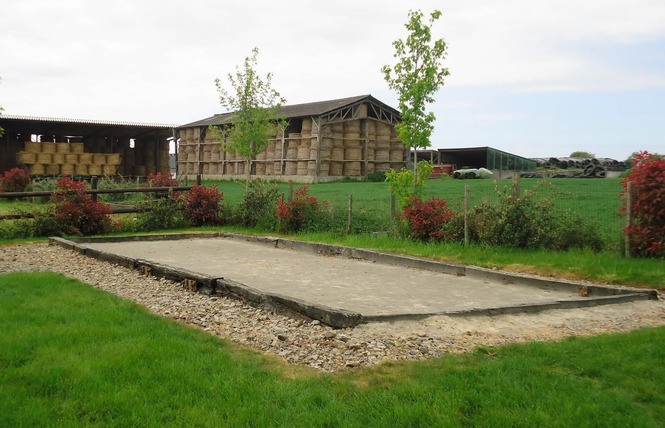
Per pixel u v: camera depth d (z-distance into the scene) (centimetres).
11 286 788
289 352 538
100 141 4838
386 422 374
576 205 1908
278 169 4975
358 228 1494
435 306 715
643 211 1027
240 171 5372
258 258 1166
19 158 4050
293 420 379
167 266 896
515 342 570
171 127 4741
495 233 1175
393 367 488
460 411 388
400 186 1413
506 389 418
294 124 5062
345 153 4912
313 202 1612
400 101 1415
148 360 481
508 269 1005
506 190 1234
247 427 370
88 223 1598
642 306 757
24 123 4134
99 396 409
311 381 450
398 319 627
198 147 5869
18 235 1484
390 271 1023
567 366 480
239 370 469
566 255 1059
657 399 409
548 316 693
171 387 429
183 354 502
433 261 1061
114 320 610
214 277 791
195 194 1839
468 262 1067
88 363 469
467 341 571
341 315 599
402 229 1359
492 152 5481
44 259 1104
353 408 398
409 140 1417
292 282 884
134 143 5150
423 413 383
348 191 3241
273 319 652
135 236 1509
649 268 937
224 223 1870
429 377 454
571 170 5484
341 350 537
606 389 427
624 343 535
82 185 1627
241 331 610
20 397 405
